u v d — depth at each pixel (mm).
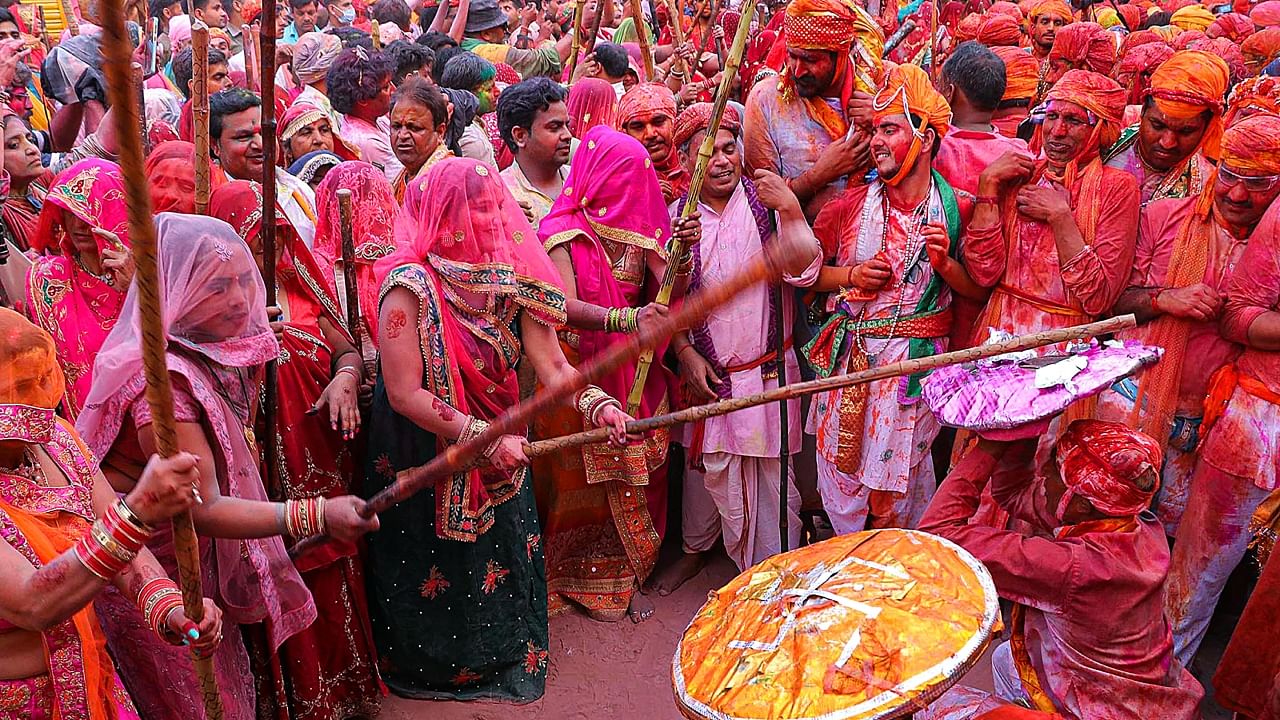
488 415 3406
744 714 2129
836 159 4094
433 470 2479
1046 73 6031
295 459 3350
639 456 4031
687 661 2355
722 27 6531
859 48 4238
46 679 2250
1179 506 3820
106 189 2949
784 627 2277
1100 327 2492
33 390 2164
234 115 3807
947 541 2486
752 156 4406
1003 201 3809
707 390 4141
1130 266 3666
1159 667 2789
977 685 3779
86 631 2299
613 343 4051
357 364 3518
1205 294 3510
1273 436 3459
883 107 3850
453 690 3730
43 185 4488
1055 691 2828
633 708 3713
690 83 5262
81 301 3020
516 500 3621
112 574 1966
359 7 10234
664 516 4488
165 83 6320
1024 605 2908
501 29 7734
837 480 4184
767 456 4188
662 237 4035
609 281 3975
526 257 3326
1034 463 2961
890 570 2381
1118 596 2695
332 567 3455
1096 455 2695
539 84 4160
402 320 3170
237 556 2762
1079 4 8523
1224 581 3666
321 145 4676
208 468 2553
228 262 2586
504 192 3299
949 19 7758
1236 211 3469
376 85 5027
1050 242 3717
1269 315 3383
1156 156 3715
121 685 2471
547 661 3846
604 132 3979
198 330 2578
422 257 3234
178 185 3336
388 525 3506
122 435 2584
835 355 4109
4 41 5625
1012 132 5094
